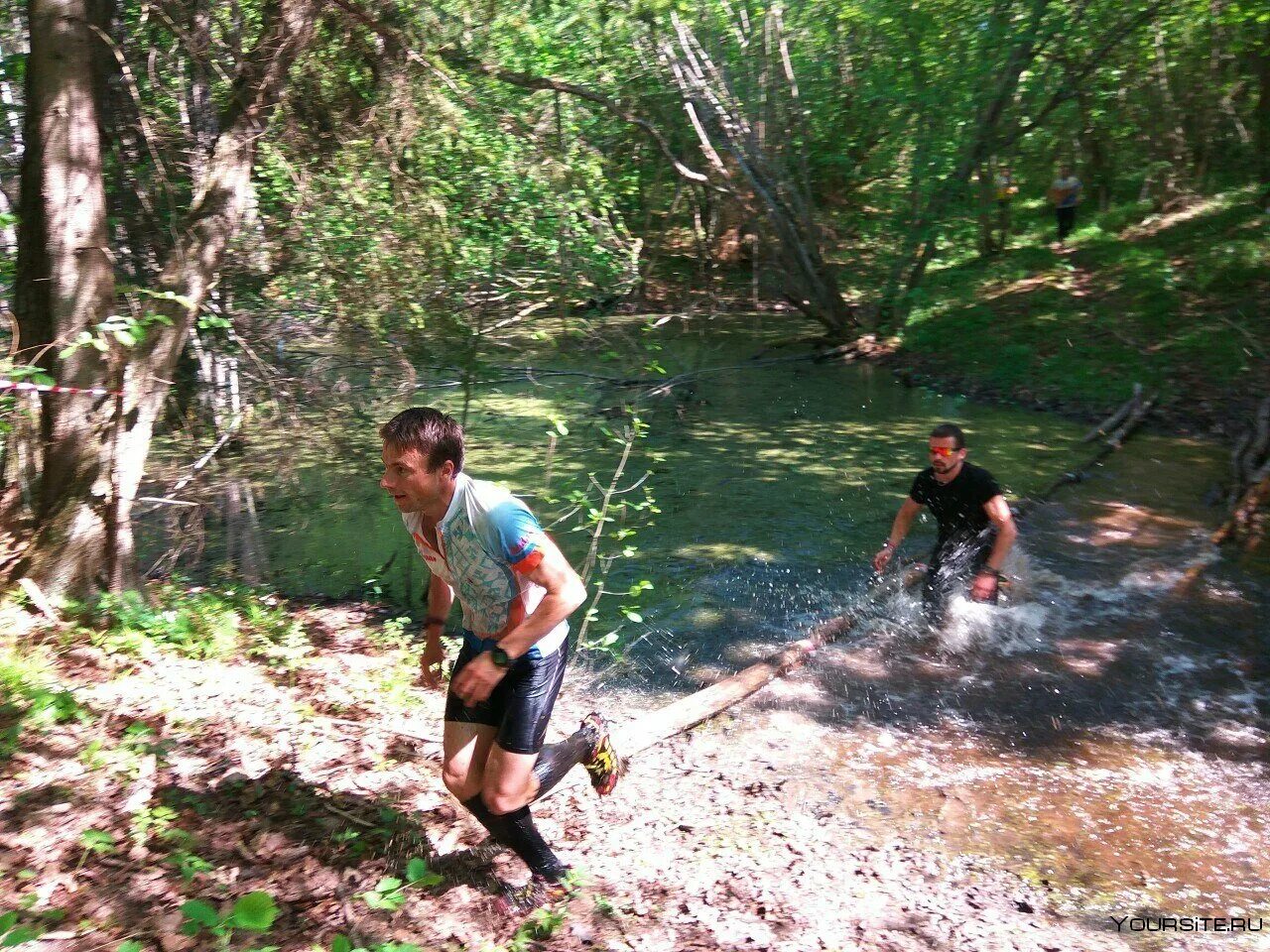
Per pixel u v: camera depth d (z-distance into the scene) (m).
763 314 21.62
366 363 8.55
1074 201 20.80
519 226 8.62
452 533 3.16
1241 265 16.23
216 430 8.55
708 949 3.35
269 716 4.78
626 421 12.25
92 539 5.47
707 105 16.09
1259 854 4.11
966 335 16.80
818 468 10.38
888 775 4.76
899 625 6.55
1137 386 12.48
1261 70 19.58
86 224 5.23
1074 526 8.43
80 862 3.34
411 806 4.14
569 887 3.59
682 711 5.26
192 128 7.79
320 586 7.35
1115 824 4.34
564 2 10.22
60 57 5.09
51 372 5.25
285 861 3.61
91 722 4.33
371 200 7.89
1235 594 6.90
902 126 17.27
